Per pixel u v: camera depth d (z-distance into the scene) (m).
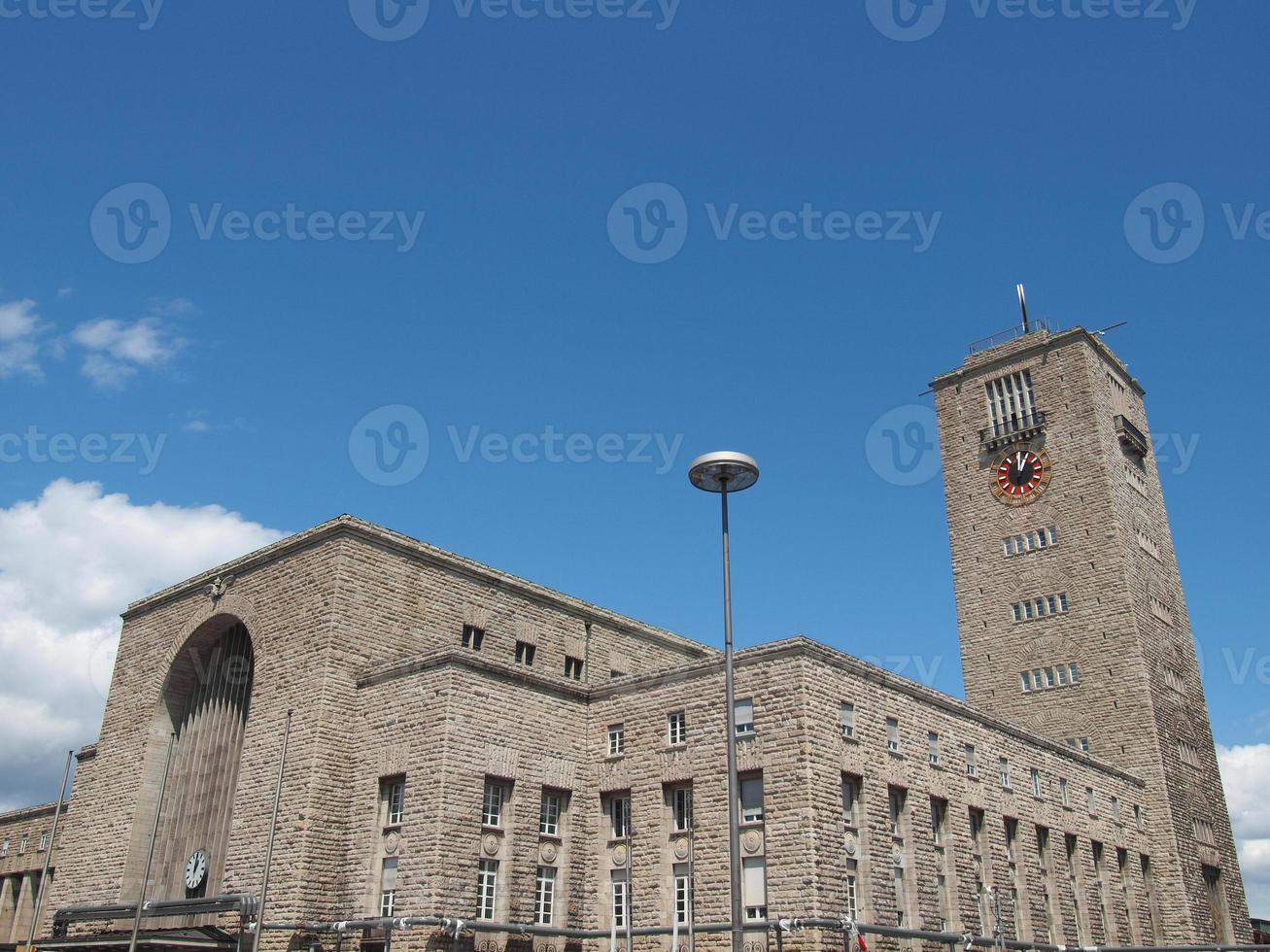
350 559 53.25
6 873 82.31
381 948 44.53
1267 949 57.44
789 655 47.09
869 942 44.44
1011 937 53.72
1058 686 78.69
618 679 52.84
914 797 50.44
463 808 46.00
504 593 60.22
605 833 50.91
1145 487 86.44
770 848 44.72
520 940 45.81
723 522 32.81
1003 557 84.31
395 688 49.69
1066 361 85.25
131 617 66.12
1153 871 70.69
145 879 49.00
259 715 53.12
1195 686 82.94
